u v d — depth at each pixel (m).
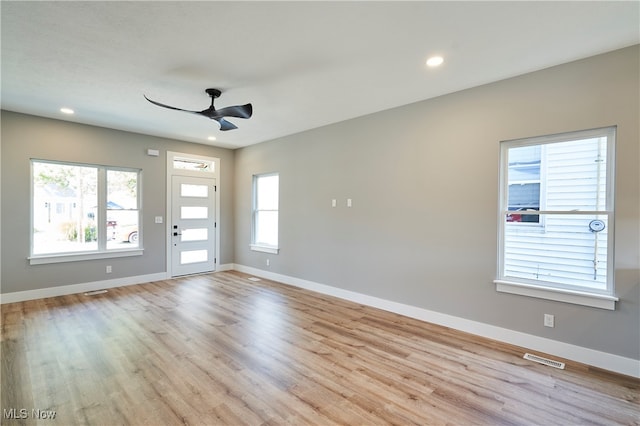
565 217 2.77
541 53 2.54
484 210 3.14
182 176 5.78
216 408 2.02
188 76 2.99
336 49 2.50
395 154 3.85
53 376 2.37
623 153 2.44
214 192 6.27
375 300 4.06
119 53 2.57
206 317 3.67
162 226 5.53
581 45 2.41
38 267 4.32
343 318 3.67
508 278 3.06
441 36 2.31
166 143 5.55
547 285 2.84
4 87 3.26
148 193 5.35
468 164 3.24
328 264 4.67
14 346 2.86
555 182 2.83
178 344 2.94
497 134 3.05
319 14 2.05
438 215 3.47
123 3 1.94
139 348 2.85
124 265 5.11
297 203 5.15
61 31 2.25
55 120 4.38
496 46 2.44
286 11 2.02
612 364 2.48
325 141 4.70
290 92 3.38
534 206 2.93
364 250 4.19
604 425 1.88
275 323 3.50
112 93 3.42
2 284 4.05
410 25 2.17
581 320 2.62
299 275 5.13
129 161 5.10
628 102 2.42
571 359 2.65
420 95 3.46
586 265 2.67
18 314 3.69
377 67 2.80
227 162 6.47
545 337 2.79
